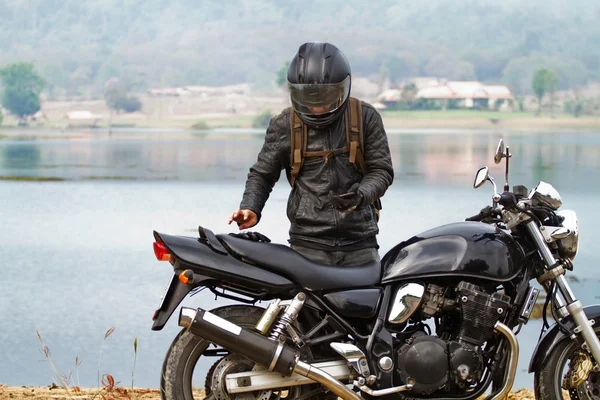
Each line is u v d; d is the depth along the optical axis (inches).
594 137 6968.5
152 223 1318.9
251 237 226.2
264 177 243.8
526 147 5093.5
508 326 232.4
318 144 236.5
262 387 219.8
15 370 430.6
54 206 1615.4
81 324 566.6
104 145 5708.7
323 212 236.2
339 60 234.7
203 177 2581.2
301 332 224.8
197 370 413.1
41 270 841.5
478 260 227.6
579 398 236.8
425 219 1296.8
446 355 225.1
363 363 221.1
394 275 227.5
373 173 236.8
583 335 231.8
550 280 237.1
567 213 239.6
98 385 395.2
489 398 227.6
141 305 646.5
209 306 569.6
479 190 1990.7
